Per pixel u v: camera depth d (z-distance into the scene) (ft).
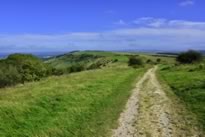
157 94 121.19
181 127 69.26
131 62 435.53
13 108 67.51
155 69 322.55
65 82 128.88
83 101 90.63
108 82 144.36
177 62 427.33
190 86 133.28
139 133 64.28
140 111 87.10
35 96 85.40
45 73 179.32
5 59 168.66
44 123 64.44
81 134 62.03
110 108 89.04
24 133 57.26
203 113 82.02
